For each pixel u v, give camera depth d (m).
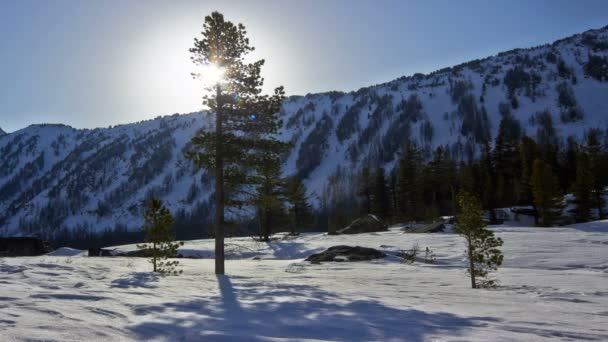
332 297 8.40
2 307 5.70
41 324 4.70
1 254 33.03
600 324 6.00
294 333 4.98
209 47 16.73
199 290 9.16
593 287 11.14
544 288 11.12
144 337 4.53
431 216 50.38
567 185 61.56
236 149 16.12
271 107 16.58
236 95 16.59
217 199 16.28
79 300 6.82
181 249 33.06
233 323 5.43
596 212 52.31
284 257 29.81
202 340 4.45
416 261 22.28
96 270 13.56
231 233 16.92
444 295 9.64
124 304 6.64
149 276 12.30
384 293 9.69
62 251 34.84
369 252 24.62
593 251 20.33
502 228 34.69
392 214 64.81
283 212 41.84
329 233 46.06
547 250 21.34
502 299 9.02
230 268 19.06
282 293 8.85
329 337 4.83
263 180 17.20
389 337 4.87
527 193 54.03
